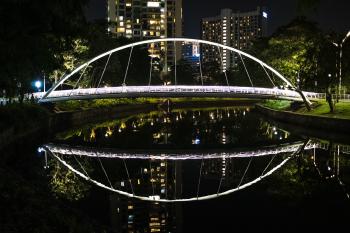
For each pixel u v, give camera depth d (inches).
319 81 2313.0
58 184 915.4
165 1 7263.8
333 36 2273.6
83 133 1953.7
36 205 470.6
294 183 930.7
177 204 773.3
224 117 2913.4
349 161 1190.3
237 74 4480.8
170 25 7327.8
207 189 909.8
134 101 3705.7
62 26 1072.2
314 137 1731.1
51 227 411.2
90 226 472.4
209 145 1619.1
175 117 2940.5
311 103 2333.9
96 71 3265.3
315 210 709.3
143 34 7234.3
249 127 2235.5
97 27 2851.9
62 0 965.8
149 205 764.6
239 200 799.7
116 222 645.3
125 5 7111.2
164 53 7253.9
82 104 2716.5
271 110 2738.7
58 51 1305.4
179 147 1577.3
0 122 1302.9
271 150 1482.5
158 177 1047.6
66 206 529.3
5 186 511.2
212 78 6491.1
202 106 4589.1
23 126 1496.1
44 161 1193.4
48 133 1881.2
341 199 779.4
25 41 1018.7
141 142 1695.4
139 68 4485.7
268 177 1013.2
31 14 956.0
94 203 767.1
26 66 1123.3
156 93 2305.6
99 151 1476.4
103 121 2618.1
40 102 2130.9
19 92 1572.3
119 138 1804.9
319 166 1122.7
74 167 1146.0
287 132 1955.0
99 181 982.4
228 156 1381.6
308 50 2428.6
